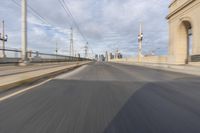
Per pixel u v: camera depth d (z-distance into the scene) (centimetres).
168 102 734
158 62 4509
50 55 4919
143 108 638
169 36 3969
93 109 611
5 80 1060
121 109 618
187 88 1102
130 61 8512
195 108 654
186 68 2570
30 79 1189
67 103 680
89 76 1694
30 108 605
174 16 3678
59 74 1823
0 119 498
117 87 1081
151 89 1038
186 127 472
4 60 2569
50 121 490
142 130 446
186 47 3553
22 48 2611
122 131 436
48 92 876
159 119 528
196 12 2905
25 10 2619
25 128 440
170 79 1596
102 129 445
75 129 441
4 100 696
